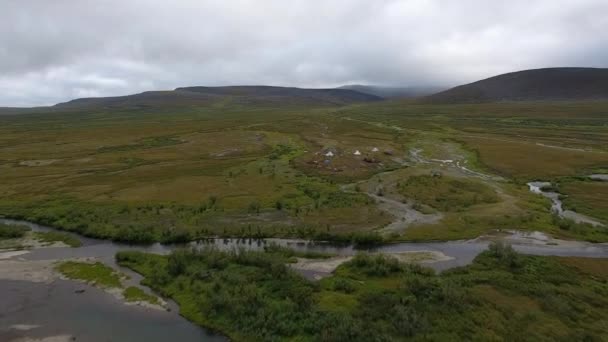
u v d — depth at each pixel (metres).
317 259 44.72
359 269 41.03
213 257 41.75
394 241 51.78
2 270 42.19
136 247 49.38
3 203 66.56
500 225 57.34
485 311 32.91
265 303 33.84
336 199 68.62
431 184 79.50
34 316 33.50
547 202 69.56
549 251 48.44
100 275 41.03
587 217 62.34
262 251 47.00
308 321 31.23
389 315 31.97
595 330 30.94
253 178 83.88
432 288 35.97
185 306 34.84
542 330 30.52
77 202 66.75
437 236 53.19
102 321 32.91
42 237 52.22
